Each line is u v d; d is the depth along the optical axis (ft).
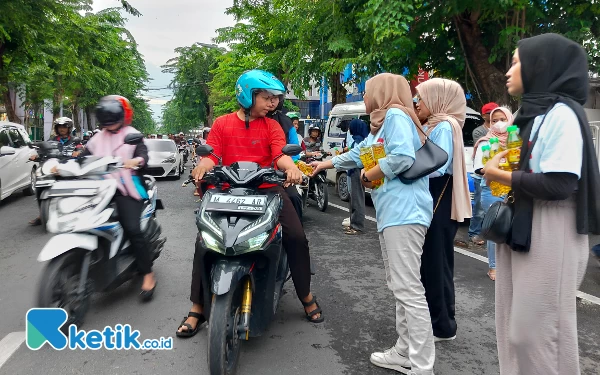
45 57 43.32
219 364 8.64
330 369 9.91
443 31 31.27
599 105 35.06
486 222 6.97
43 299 10.75
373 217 26.84
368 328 11.97
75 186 11.25
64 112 114.32
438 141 10.11
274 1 53.42
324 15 38.83
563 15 27.53
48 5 35.96
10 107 50.42
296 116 27.89
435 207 10.26
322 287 15.03
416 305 8.88
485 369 9.95
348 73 41.73
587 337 11.48
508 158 6.91
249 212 9.52
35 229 22.98
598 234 6.27
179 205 30.78
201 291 10.82
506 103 28.66
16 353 10.43
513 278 6.91
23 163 31.60
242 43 68.18
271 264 9.91
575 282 6.50
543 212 6.50
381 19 26.35
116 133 12.88
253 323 10.16
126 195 12.52
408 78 32.40
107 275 12.16
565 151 6.07
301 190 24.27
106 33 65.57
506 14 26.81
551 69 6.46
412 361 8.89
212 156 11.32
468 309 13.28
